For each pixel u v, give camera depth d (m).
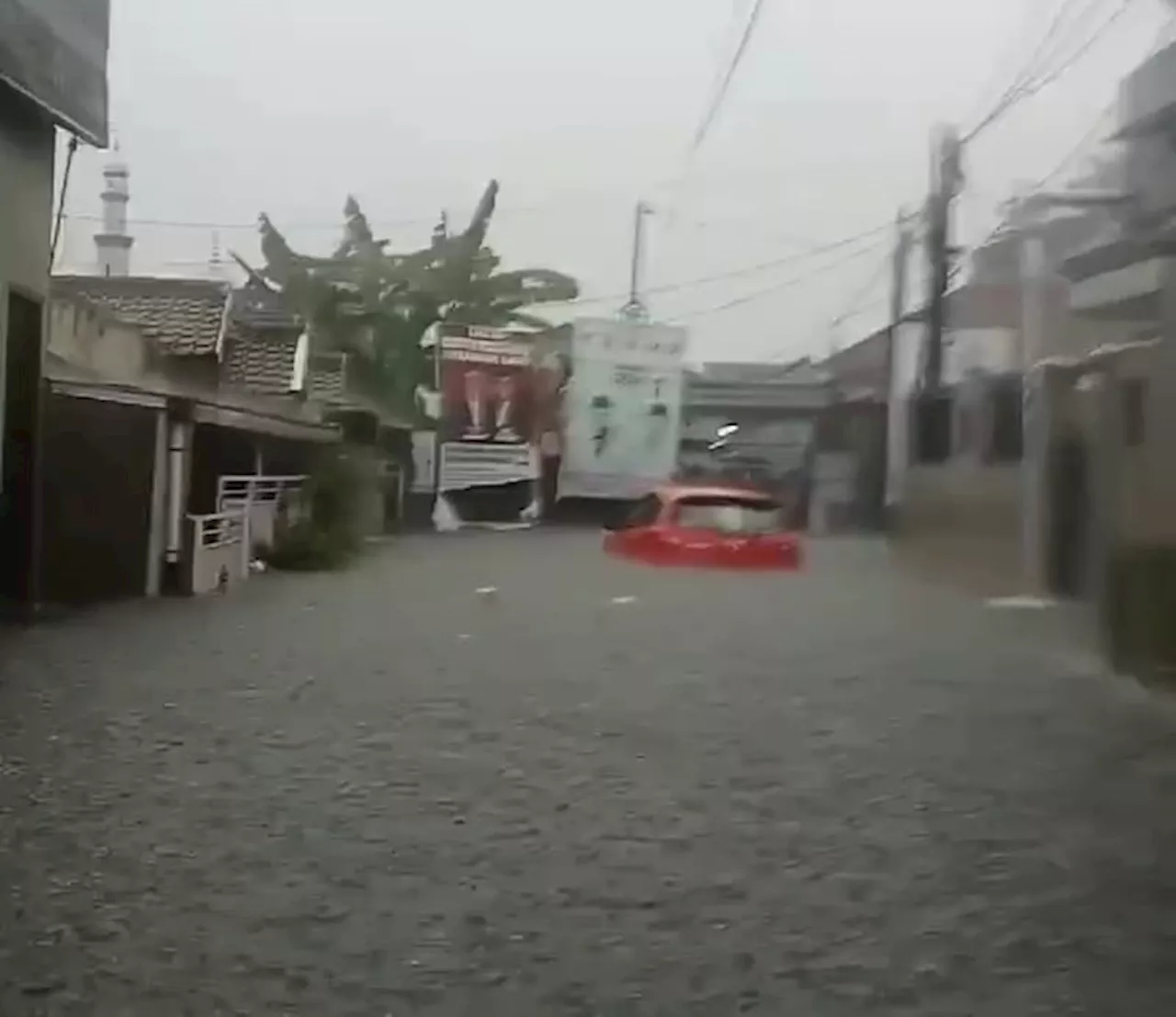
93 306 23.47
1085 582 16.75
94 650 12.73
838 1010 4.70
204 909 5.65
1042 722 9.96
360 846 6.56
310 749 8.73
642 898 5.86
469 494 39.91
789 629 15.27
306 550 22.59
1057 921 5.59
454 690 11.01
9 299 14.88
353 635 14.19
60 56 14.62
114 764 8.21
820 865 6.34
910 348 30.28
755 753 8.78
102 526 17.27
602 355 41.06
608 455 41.19
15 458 15.44
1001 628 15.29
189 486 19.20
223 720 9.60
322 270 38.78
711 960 5.14
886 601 18.28
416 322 39.41
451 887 5.97
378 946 5.24
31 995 4.74
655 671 12.20
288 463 26.50
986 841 6.77
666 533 23.81
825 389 40.19
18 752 8.48
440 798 7.50
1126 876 6.20
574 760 8.52
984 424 23.80
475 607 16.98
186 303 28.09
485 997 4.77
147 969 4.98
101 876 6.05
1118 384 14.96
